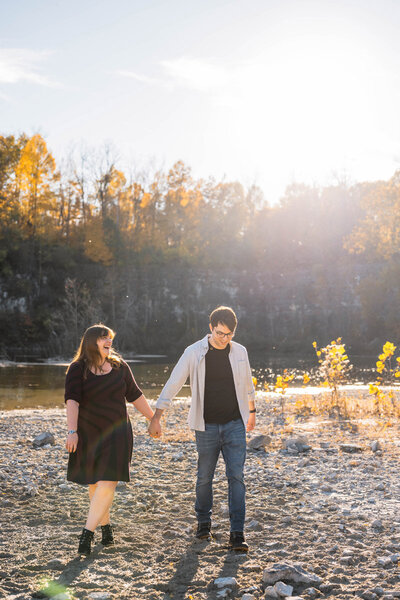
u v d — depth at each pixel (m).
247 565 4.00
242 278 79.25
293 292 77.50
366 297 64.25
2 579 3.78
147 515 5.28
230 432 4.43
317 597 3.49
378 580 3.72
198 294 76.81
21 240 69.19
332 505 5.48
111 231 72.62
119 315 70.56
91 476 4.14
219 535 4.67
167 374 31.14
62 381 27.06
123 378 4.31
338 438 9.30
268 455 8.04
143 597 3.51
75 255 72.94
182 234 80.38
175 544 4.47
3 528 4.88
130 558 4.17
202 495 4.58
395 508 5.39
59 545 4.43
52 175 69.69
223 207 84.62
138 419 12.39
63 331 63.59
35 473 6.97
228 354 4.46
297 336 74.69
